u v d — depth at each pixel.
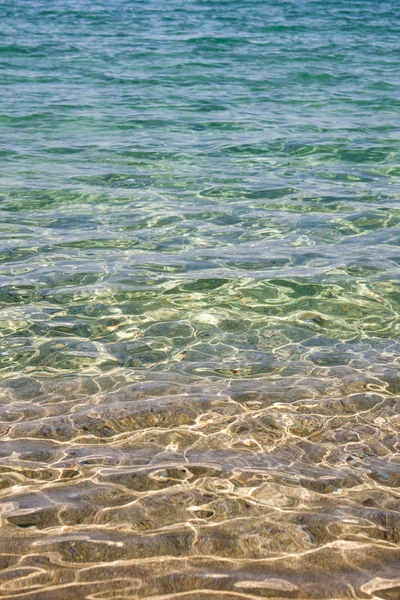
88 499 2.98
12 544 2.66
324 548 2.66
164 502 2.96
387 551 2.65
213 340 4.66
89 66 15.91
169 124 10.98
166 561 2.57
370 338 4.71
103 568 2.53
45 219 6.90
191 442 3.49
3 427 3.62
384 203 7.47
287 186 8.05
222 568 2.54
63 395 3.97
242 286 5.46
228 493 3.03
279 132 10.59
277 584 2.45
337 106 12.55
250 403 3.88
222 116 11.58
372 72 16.02
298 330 4.80
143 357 4.43
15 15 24.77
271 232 6.63
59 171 8.51
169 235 6.54
